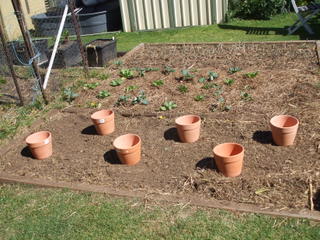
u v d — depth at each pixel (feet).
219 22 33.06
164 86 19.58
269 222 10.51
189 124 14.32
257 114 15.78
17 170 14.30
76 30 21.45
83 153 14.85
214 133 14.94
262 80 18.88
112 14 35.86
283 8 32.96
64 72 23.53
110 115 15.74
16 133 16.79
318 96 16.57
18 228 11.50
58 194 12.72
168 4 32.89
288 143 13.50
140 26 34.22
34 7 38.68
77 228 11.21
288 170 12.28
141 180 12.81
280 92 17.46
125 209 11.67
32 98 20.27
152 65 23.13
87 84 20.83
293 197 11.16
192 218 10.99
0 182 13.82
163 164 13.50
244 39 27.76
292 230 10.17
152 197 11.94
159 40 30.63
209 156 13.55
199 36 30.12
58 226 11.37
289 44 23.35
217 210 11.15
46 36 35.01
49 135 14.93
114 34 34.37
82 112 18.03
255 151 13.51
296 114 15.39
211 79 19.52
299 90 17.35
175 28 33.58
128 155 13.41
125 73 21.43
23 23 17.83
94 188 12.66
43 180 13.44
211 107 16.81
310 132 14.10
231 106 16.65
